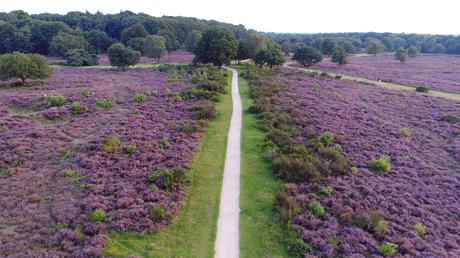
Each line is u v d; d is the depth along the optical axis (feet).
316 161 105.50
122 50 311.88
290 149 113.80
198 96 184.96
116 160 103.40
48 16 602.44
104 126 135.64
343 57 392.68
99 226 70.69
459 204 90.58
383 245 69.41
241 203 85.30
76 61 357.82
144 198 82.33
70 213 75.20
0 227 70.90
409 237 74.54
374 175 103.35
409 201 89.86
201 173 99.35
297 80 257.55
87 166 98.02
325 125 145.48
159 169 97.09
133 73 287.48
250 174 100.83
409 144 133.59
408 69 399.65
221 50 299.79
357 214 80.64
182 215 78.38
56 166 99.09
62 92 194.08
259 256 67.31
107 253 63.93
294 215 79.41
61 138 122.01
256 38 347.15
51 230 69.87
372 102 204.44
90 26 570.87
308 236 72.38
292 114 158.40
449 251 70.79
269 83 231.09
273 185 95.20
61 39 408.26
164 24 547.90
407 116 177.47
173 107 163.73
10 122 135.74
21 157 103.40
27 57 220.23
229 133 135.03
